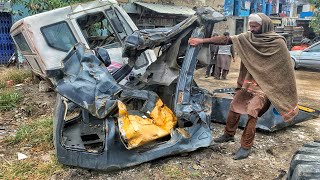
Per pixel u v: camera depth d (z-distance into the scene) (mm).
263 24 3482
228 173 3471
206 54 3977
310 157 2363
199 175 3395
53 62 5594
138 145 3359
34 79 7895
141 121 3514
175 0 15023
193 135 3783
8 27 11508
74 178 3312
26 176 3354
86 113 4074
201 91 4367
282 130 4875
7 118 5414
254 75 3529
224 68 9758
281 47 3420
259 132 4742
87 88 3256
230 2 21594
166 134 3631
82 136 3900
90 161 3330
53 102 6098
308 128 5012
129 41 3582
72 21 5852
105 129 3324
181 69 3832
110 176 3357
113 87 3322
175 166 3559
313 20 17188
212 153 3914
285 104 3457
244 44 3574
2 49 11617
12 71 9000
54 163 3580
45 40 5625
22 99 6289
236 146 4145
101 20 6617
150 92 3932
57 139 3385
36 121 5062
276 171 3541
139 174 3396
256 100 3570
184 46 4055
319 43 12055
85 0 8609
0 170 3473
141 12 13125
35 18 5617
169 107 4230
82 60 3404
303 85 9422
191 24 3816
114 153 3340
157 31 3721
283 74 3441
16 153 3920
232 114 3955
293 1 28922
